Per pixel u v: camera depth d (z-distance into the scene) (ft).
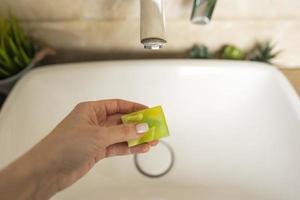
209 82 1.74
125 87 1.74
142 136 1.38
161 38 1.19
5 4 1.64
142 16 1.23
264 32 1.83
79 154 1.23
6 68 1.76
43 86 1.69
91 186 1.58
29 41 1.84
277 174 1.52
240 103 1.77
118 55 1.99
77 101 1.73
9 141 1.46
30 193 1.18
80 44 1.89
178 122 1.78
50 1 1.63
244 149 1.67
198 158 1.69
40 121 1.64
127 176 1.65
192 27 1.79
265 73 1.72
